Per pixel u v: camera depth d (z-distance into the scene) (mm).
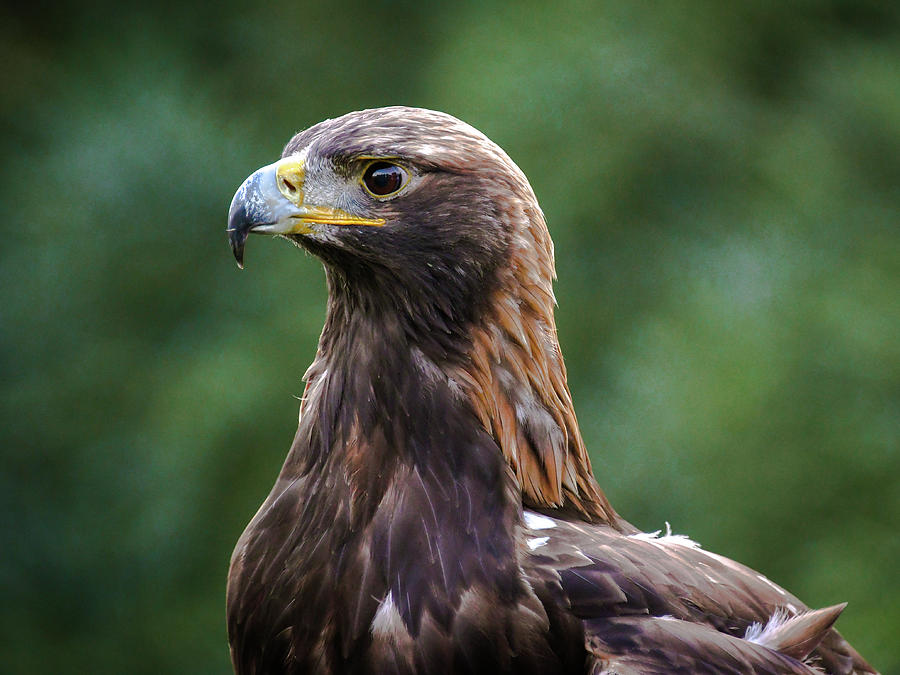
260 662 5180
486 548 4930
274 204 5258
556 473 5270
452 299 5184
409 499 5051
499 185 5219
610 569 4922
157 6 16203
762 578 5551
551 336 5309
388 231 5191
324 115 15344
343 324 5379
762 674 4863
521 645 4801
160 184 14148
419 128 5250
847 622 12609
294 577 5105
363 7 16031
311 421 5379
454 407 5141
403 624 4855
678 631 4820
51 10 16625
